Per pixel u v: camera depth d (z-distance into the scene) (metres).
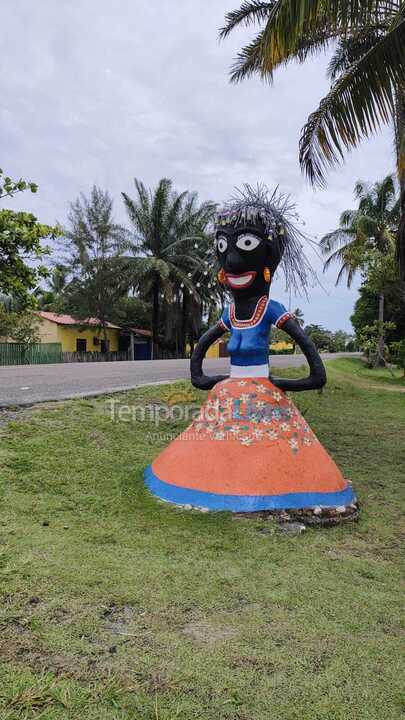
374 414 9.85
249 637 2.15
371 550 3.29
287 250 4.34
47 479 3.95
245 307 4.20
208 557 2.94
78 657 1.93
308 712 1.72
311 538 3.37
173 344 34.22
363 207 23.27
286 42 5.53
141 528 3.32
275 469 3.69
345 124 6.52
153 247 30.34
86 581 2.50
